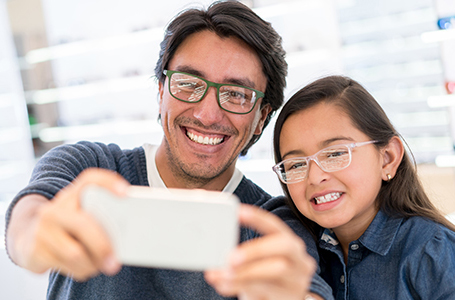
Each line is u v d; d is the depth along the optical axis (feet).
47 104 11.76
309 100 4.42
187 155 4.91
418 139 8.86
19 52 11.64
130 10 11.30
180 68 4.75
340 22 9.61
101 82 11.49
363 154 4.18
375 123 4.37
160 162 5.22
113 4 11.33
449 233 3.97
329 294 3.30
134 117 11.51
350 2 9.48
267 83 5.16
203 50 4.65
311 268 2.05
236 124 4.82
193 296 4.41
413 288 3.83
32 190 3.18
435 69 8.75
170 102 4.83
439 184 8.32
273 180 9.74
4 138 11.75
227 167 5.02
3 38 11.54
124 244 1.96
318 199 4.19
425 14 8.84
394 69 9.15
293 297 2.03
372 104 4.51
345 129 4.20
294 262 1.96
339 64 9.54
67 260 1.88
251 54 4.77
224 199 2.04
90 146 5.10
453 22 8.61
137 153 5.37
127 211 1.98
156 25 11.15
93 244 1.85
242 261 1.91
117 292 4.36
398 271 3.89
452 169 8.30
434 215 4.34
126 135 11.50
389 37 9.21
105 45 11.31
